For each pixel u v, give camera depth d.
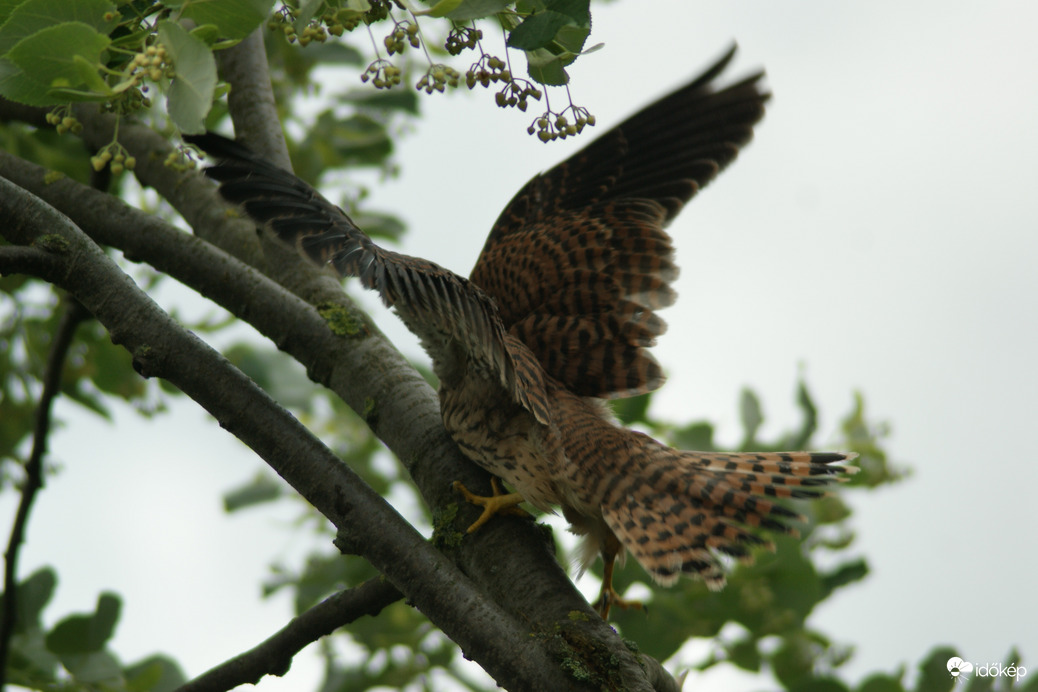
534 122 5.26
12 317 10.05
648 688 5.15
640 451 6.62
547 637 5.31
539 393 6.52
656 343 6.95
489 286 7.43
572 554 7.05
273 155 7.66
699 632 8.89
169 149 8.20
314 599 9.83
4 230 5.90
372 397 6.77
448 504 6.34
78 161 10.09
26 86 4.53
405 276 5.24
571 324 7.06
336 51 9.82
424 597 5.48
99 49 4.43
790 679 9.27
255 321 6.93
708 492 6.41
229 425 5.79
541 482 6.65
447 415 6.58
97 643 7.91
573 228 7.12
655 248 6.95
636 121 7.45
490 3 4.75
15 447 10.14
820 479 6.77
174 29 4.33
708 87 7.33
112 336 5.85
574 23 4.81
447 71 5.09
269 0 4.63
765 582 8.76
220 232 7.79
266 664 6.39
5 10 4.72
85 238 5.93
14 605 7.74
